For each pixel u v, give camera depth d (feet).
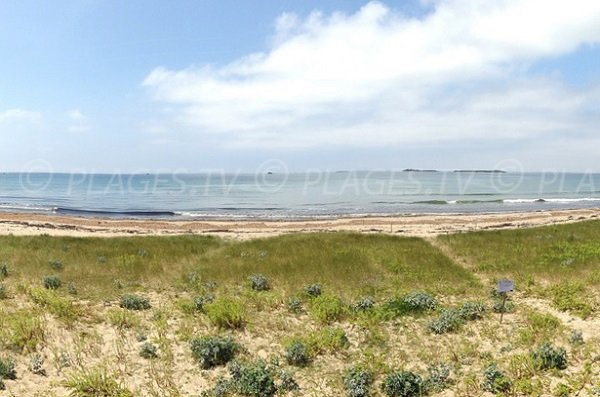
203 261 64.28
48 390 27.86
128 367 31.30
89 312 40.75
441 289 50.11
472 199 249.96
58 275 53.62
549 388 27.91
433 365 31.65
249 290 49.26
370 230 116.57
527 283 51.08
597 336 34.86
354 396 27.96
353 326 39.34
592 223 103.71
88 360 32.07
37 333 34.24
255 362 31.27
